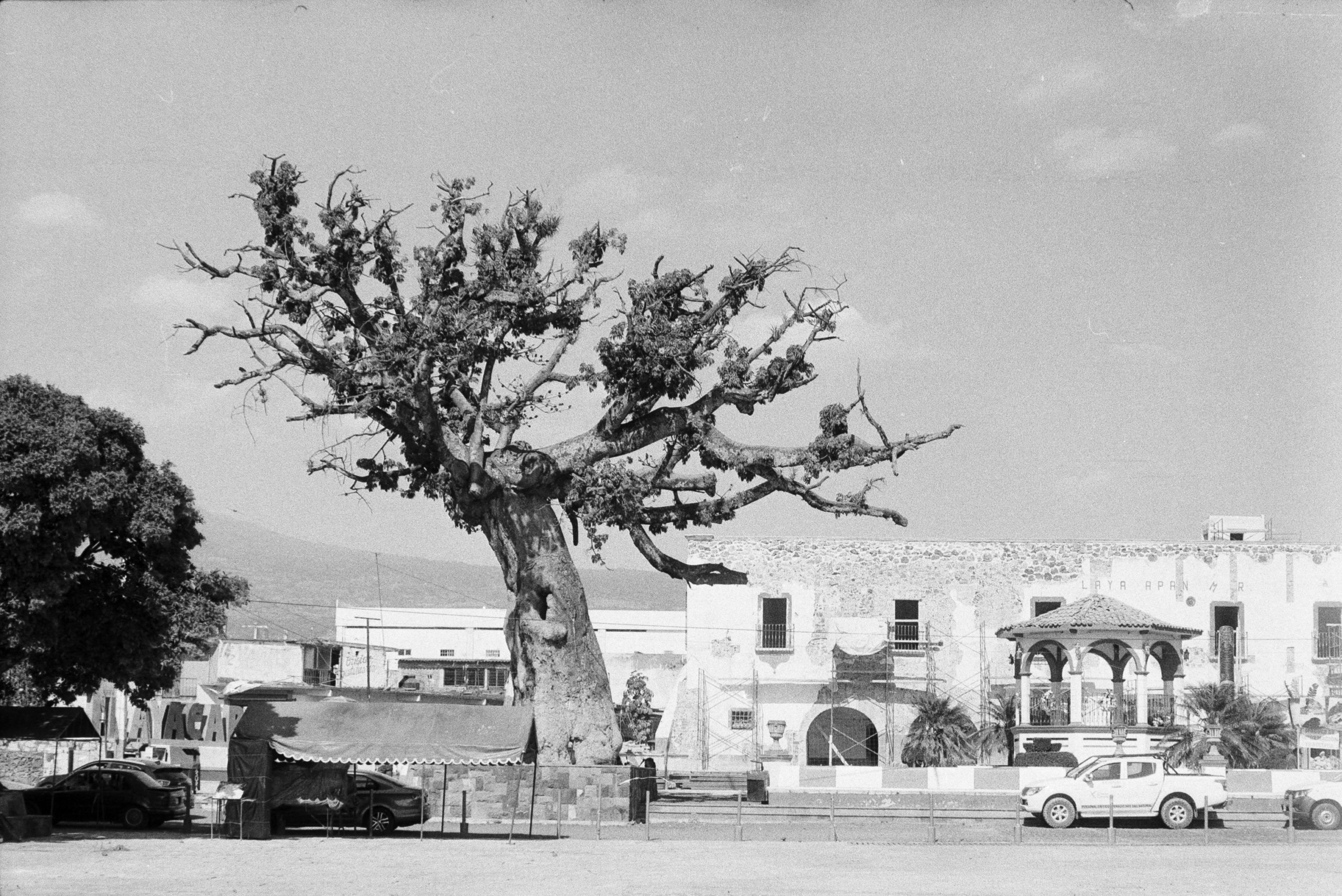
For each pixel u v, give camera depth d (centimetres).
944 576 6419
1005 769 4425
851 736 6494
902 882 2686
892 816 4153
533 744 3784
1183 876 2794
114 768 4172
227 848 3294
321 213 4191
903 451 4438
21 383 3394
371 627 9075
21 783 5453
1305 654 6275
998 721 6000
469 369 4338
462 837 3675
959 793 4388
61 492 3272
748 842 3588
